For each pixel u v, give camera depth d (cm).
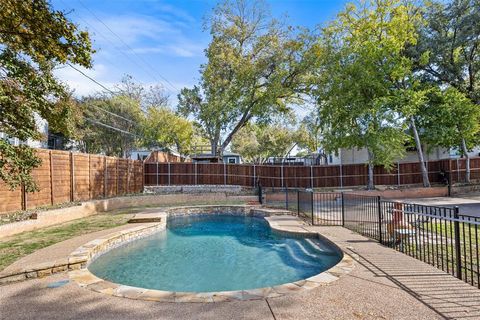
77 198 1346
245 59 2480
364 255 581
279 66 2388
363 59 1930
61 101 865
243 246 920
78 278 500
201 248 900
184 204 1689
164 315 354
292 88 2491
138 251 856
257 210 1376
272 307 369
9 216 945
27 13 607
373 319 330
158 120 3484
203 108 2666
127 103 3422
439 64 2223
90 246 695
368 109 1850
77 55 707
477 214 1039
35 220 931
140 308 375
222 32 2541
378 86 1898
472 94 2156
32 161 773
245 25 2555
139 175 2028
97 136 3228
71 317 354
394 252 602
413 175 2238
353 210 1256
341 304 370
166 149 3909
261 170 2300
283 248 856
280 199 1900
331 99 2073
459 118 1978
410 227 673
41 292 436
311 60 2295
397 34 1912
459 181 2116
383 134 1862
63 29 657
